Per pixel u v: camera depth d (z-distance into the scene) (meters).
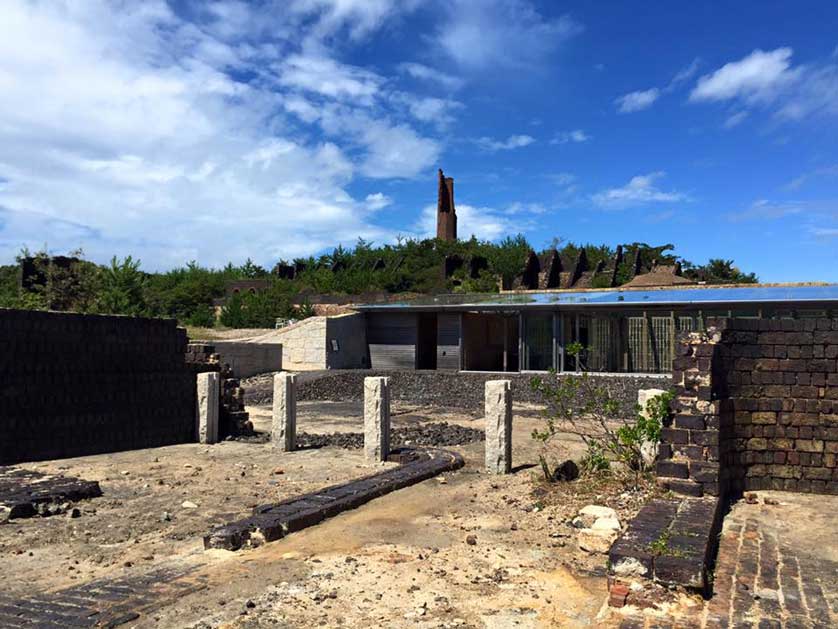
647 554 6.04
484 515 9.15
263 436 17.95
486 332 34.44
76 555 7.66
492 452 12.10
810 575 6.57
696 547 6.27
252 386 28.83
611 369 26.52
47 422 13.90
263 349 32.34
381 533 8.34
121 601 6.12
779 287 26.77
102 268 38.91
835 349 9.91
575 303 26.56
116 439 15.38
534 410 22.25
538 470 12.07
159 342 16.72
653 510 7.80
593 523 7.90
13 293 37.31
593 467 10.94
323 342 32.53
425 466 12.17
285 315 44.16
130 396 15.82
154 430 16.39
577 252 60.72
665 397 9.47
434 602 6.07
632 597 5.84
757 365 10.22
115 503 9.97
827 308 23.11
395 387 28.47
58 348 14.20
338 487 10.36
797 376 10.09
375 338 34.94
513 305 28.12
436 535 8.24
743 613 5.66
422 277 58.00
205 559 7.47
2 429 13.05
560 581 6.61
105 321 15.28
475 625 5.58
